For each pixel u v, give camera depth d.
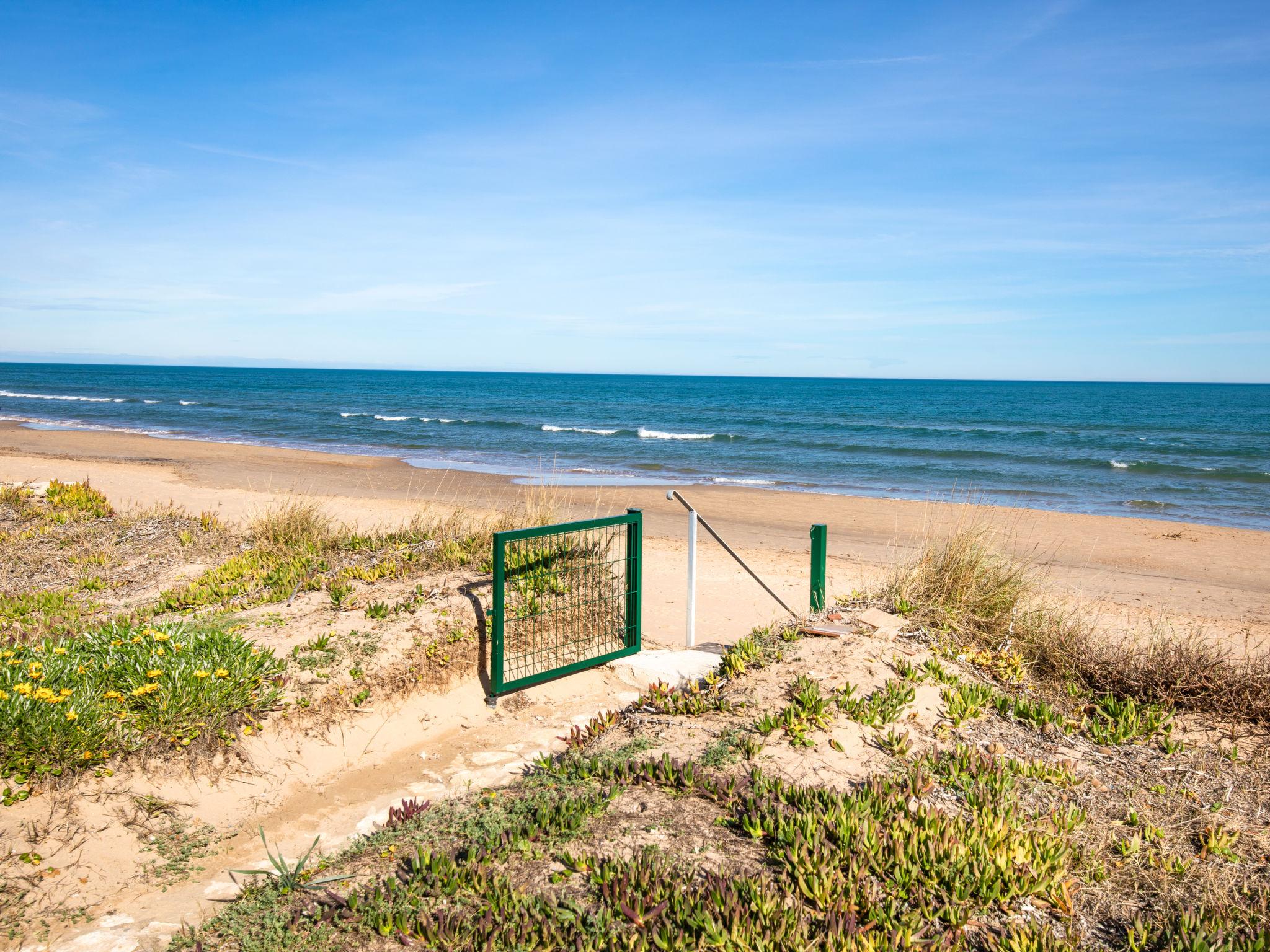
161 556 9.82
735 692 5.54
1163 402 86.88
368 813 4.48
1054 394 110.44
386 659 5.84
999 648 6.38
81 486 13.55
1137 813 4.12
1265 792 4.36
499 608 5.84
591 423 49.00
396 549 8.58
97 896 3.59
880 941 2.92
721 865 3.43
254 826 4.30
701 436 39.84
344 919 3.15
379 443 35.19
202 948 3.15
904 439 38.94
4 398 68.06
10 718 4.05
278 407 60.84
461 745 5.38
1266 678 5.31
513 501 17.03
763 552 12.88
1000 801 4.08
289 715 5.11
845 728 4.88
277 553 9.09
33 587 8.61
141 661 4.89
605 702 6.10
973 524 7.95
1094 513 19.55
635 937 2.87
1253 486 24.33
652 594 9.50
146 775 4.36
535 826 3.72
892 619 6.64
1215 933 3.16
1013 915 3.22
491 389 112.12
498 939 2.92
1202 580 12.15
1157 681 5.54
